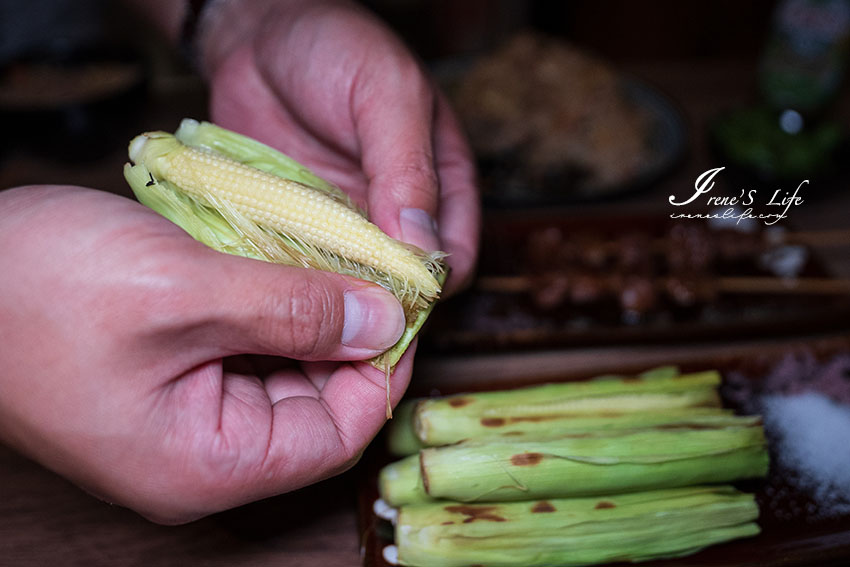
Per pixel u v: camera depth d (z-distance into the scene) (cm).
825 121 51
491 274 43
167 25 44
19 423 25
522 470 31
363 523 31
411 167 30
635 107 54
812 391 36
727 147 47
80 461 26
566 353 39
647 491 32
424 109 31
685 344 39
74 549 31
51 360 24
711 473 32
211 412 26
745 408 36
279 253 28
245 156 30
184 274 24
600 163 51
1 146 48
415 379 38
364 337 26
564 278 41
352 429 28
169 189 28
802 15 48
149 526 32
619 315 41
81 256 24
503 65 56
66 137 46
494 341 38
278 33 36
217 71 40
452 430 33
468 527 31
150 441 25
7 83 47
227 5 41
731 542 31
